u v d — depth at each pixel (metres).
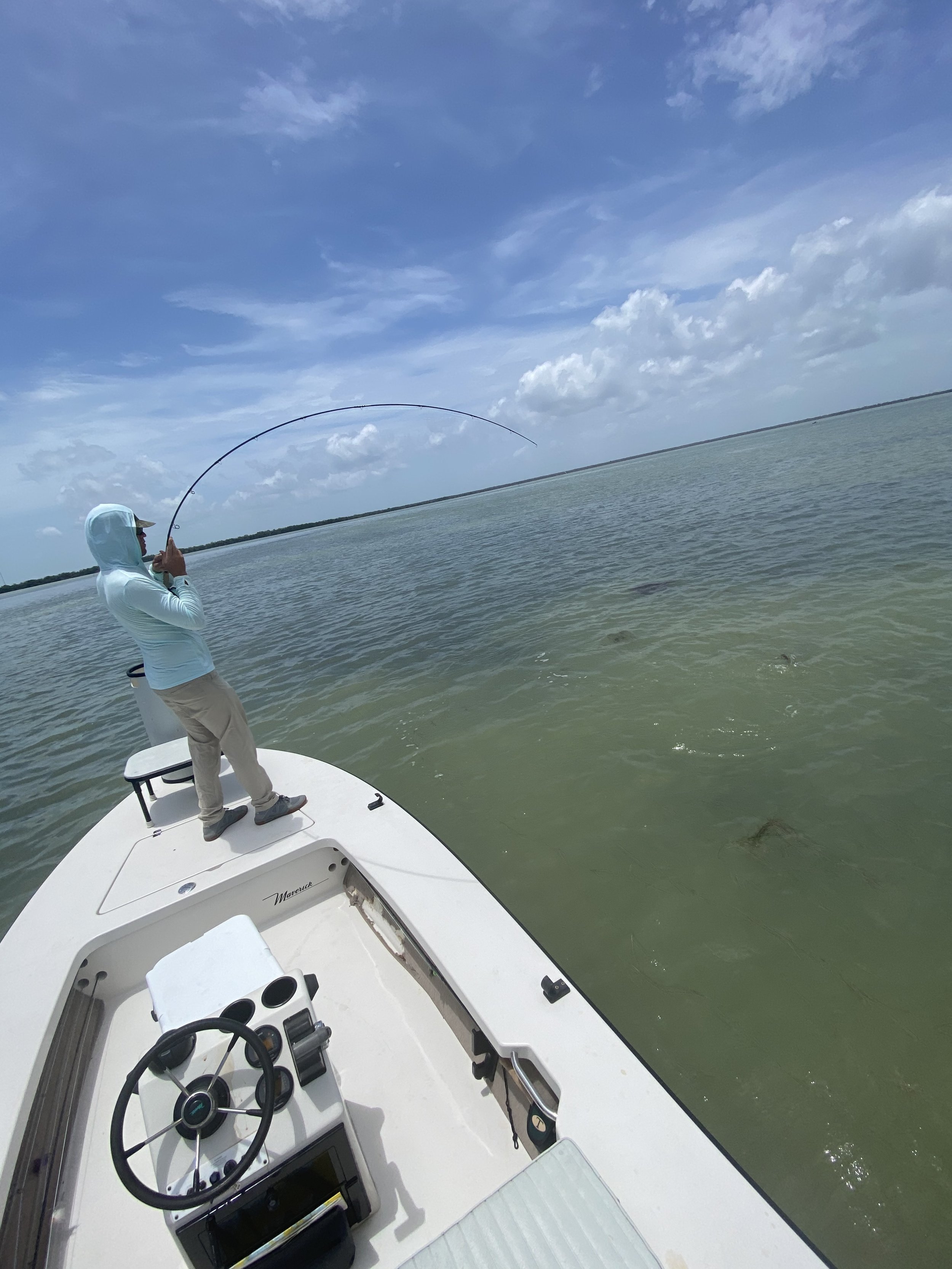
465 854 4.83
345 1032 2.38
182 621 2.75
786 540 13.71
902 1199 2.41
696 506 22.83
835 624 8.15
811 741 5.58
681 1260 1.25
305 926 2.95
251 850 2.98
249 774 3.10
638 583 12.55
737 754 5.57
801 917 3.79
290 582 25.55
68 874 2.99
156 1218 1.85
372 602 16.41
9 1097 1.89
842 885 3.97
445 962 2.10
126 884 2.86
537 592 13.55
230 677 11.35
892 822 4.42
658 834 4.71
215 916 2.84
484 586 15.38
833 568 10.79
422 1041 2.31
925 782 4.75
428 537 34.38
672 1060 3.08
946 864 3.99
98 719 10.68
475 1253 1.27
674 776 5.41
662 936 3.81
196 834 3.21
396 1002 2.49
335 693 9.27
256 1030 1.64
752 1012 3.26
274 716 8.77
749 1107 2.82
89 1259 1.75
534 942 2.16
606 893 4.22
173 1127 1.48
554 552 18.75
